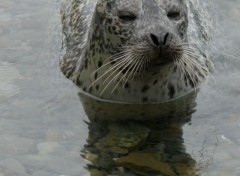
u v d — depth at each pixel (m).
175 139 16.28
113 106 17.92
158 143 16.11
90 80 18.31
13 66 19.61
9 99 17.97
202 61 19.17
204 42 20.14
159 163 15.26
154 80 17.53
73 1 21.64
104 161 15.36
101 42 17.62
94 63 18.09
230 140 16.12
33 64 19.78
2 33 21.33
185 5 17.47
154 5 16.78
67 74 19.28
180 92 18.25
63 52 20.25
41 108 17.61
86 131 16.59
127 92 17.81
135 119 17.23
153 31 16.23
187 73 18.28
